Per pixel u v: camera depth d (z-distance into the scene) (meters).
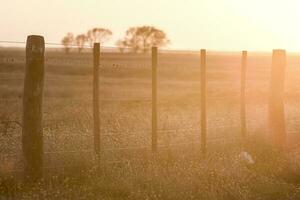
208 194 11.63
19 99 26.05
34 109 12.24
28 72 12.22
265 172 14.10
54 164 12.94
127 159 13.84
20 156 12.32
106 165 13.20
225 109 24.17
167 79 54.66
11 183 11.82
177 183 12.02
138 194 11.33
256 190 12.36
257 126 18.52
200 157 14.66
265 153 16.03
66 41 153.00
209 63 87.44
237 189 12.02
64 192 11.41
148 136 16.05
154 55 14.83
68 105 24.59
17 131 16.62
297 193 12.41
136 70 56.72
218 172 13.08
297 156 15.50
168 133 16.98
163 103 28.45
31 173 12.19
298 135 18.64
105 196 11.38
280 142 17.31
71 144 14.39
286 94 32.81
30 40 12.20
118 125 18.36
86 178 12.51
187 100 31.00
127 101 27.25
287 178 13.79
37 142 12.27
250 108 25.19
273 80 17.48
